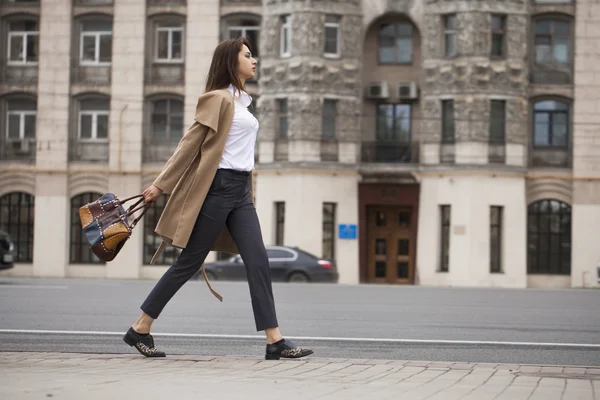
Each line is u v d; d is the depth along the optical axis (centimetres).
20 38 7562
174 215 1427
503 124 6962
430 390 1156
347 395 1084
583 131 7088
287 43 7069
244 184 1460
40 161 7450
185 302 2867
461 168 6894
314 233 6931
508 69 6944
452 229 6894
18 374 1197
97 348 1773
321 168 6962
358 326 2227
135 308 2598
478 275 6844
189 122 7350
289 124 6988
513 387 1203
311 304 2889
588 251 7050
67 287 3653
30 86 7500
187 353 1731
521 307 2877
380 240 7225
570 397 1116
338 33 7075
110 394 1014
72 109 7475
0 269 4622
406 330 2152
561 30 7162
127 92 7394
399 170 7125
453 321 2378
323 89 6988
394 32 7275
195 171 1432
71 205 7475
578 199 7069
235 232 1461
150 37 7419
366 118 7269
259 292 1463
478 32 6906
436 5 7006
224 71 1472
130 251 7356
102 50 7481
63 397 980
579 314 2619
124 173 7381
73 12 7469
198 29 7338
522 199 6969
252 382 1170
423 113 7050
